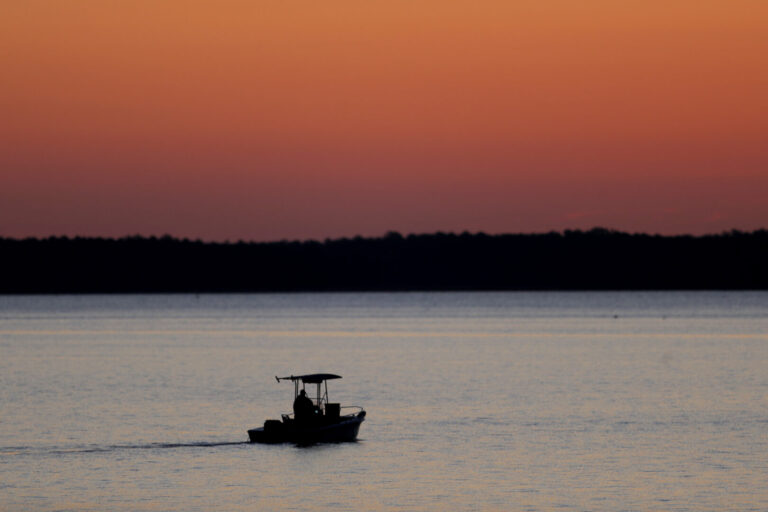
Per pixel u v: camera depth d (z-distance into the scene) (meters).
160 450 184.75
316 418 192.62
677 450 182.12
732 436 197.25
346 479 160.12
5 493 151.75
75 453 182.25
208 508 143.25
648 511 139.38
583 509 140.75
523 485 155.00
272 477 161.88
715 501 144.12
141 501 147.12
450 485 155.38
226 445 189.75
